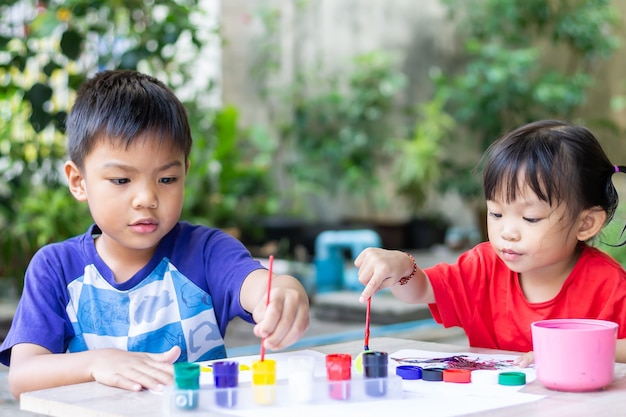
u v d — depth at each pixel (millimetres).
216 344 1202
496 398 848
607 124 6031
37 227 3320
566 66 6566
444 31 6684
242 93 6652
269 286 929
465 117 6195
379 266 1143
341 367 864
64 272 1189
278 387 822
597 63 6488
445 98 6344
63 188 3529
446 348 1195
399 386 851
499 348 1301
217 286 1184
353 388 839
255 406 807
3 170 3336
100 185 1089
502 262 1318
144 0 3092
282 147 6684
